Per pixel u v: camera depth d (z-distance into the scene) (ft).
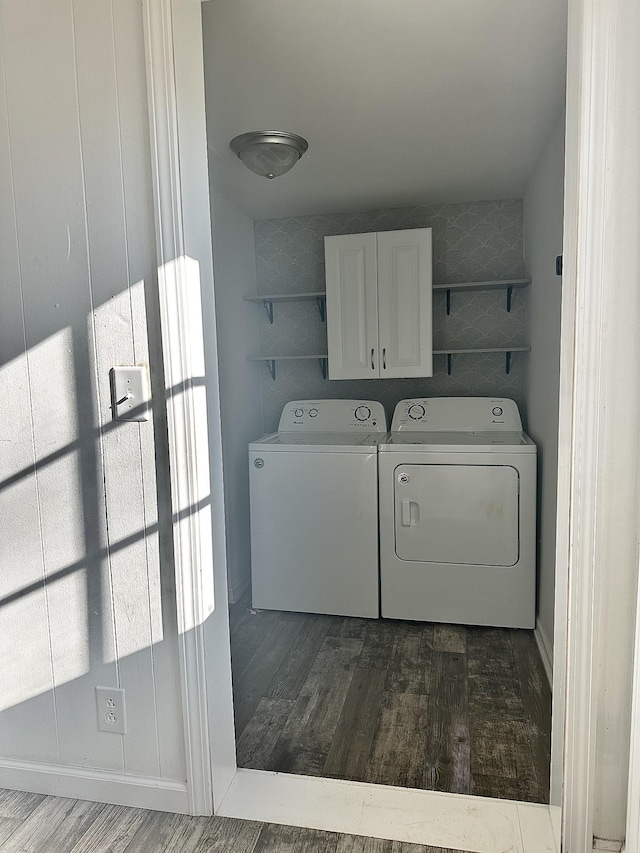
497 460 8.63
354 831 4.80
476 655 8.03
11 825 4.91
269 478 9.48
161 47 4.26
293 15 4.97
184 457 4.62
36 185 4.68
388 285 10.17
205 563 4.83
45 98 4.57
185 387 4.58
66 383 4.82
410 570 9.06
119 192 4.53
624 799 4.31
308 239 11.50
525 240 10.32
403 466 8.95
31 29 4.53
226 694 5.29
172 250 4.44
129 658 4.99
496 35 5.30
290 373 11.79
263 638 8.77
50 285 4.75
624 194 3.85
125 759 5.12
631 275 3.90
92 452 4.83
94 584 4.97
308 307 11.57
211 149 7.95
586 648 4.17
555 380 7.34
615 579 4.11
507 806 5.06
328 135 7.53
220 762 5.13
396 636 8.73
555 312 7.36
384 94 6.42
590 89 3.82
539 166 8.59
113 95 4.44
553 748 4.83
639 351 3.93
